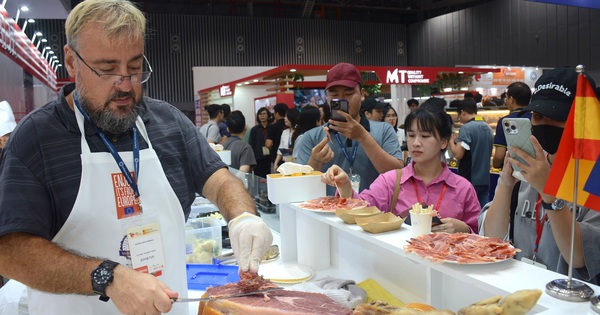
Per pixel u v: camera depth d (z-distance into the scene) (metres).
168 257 1.57
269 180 2.23
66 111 1.46
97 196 1.46
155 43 19.70
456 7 21.77
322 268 2.16
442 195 2.27
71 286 1.23
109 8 1.33
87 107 1.41
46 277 1.24
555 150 1.62
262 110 7.60
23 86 8.13
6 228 1.27
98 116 1.41
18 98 7.59
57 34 18.58
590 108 1.08
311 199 2.22
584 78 1.09
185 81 20.11
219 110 7.58
